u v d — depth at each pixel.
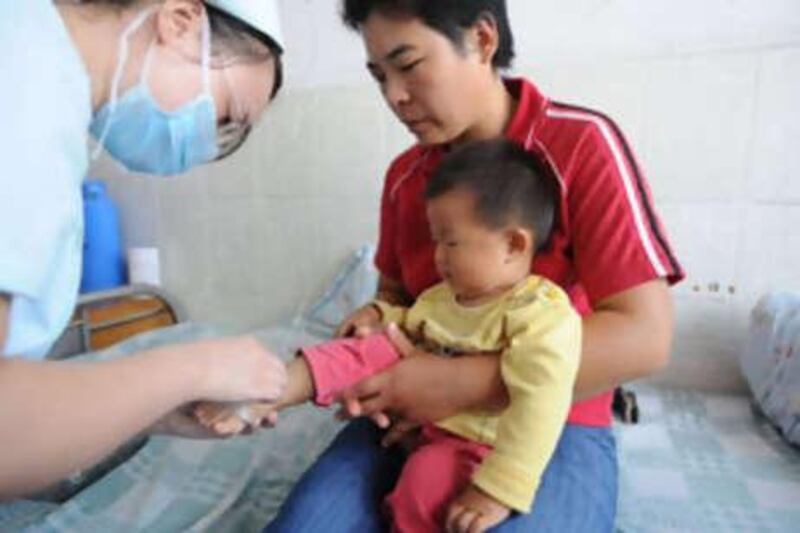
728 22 1.31
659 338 0.71
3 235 0.46
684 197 1.41
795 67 1.27
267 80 0.71
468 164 0.75
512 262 0.75
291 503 0.76
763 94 1.31
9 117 0.47
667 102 1.38
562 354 0.67
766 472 1.07
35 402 0.47
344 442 0.86
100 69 0.61
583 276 0.77
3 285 0.46
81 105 0.55
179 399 0.57
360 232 1.79
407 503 0.72
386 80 0.78
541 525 0.67
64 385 0.49
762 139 1.33
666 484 1.04
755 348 1.29
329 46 1.69
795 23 1.26
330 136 1.75
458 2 0.73
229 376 0.61
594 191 0.75
